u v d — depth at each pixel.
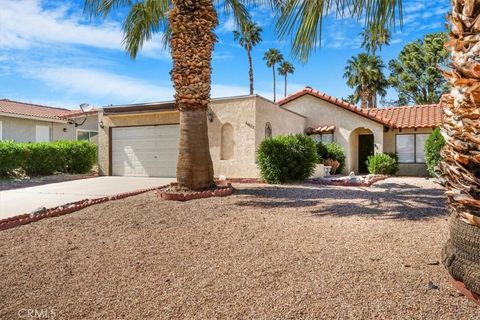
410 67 40.22
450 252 3.66
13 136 24.70
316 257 4.68
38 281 4.17
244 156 15.86
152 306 3.48
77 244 5.62
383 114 23.62
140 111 18.03
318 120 22.69
